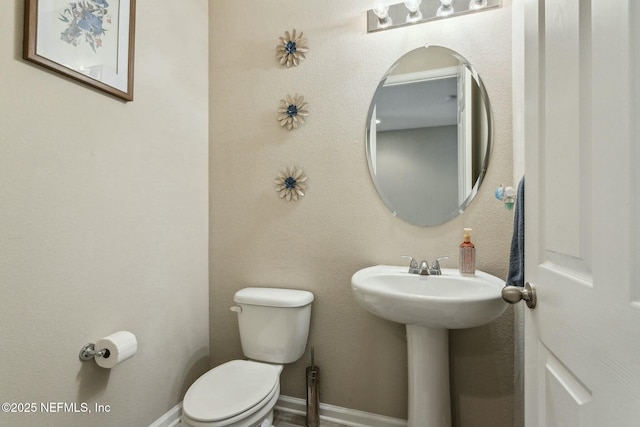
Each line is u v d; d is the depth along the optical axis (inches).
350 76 64.2
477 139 57.2
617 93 17.5
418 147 60.3
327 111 65.5
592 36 19.9
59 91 43.1
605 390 18.9
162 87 60.4
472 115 57.5
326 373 65.2
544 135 28.0
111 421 50.1
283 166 68.3
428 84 59.9
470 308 41.5
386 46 62.2
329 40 65.6
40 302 40.9
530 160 31.2
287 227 68.0
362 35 63.6
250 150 70.6
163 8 60.6
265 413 49.4
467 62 57.7
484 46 56.9
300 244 67.1
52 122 42.2
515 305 53.4
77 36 44.5
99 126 48.4
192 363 67.5
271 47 69.4
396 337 60.9
